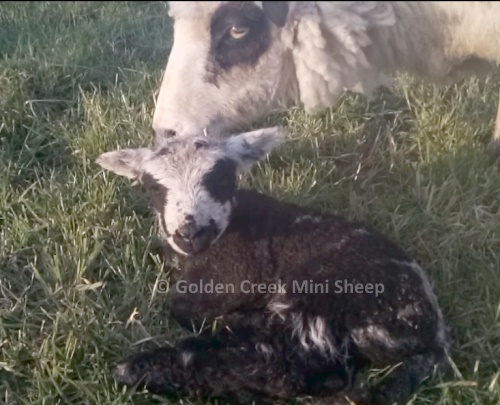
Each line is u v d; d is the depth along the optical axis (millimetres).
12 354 711
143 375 685
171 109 750
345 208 864
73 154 939
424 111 978
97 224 842
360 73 759
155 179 750
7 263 807
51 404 678
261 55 720
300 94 763
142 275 792
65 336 727
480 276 774
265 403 687
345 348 686
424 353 681
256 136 775
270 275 731
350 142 957
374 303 680
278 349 683
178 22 727
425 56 775
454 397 673
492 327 724
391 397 664
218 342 698
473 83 1009
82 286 766
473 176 874
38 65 1072
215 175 742
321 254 724
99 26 1164
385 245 729
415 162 918
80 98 1030
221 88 736
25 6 1200
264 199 780
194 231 721
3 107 983
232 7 693
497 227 825
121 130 970
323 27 712
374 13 715
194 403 684
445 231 831
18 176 909
